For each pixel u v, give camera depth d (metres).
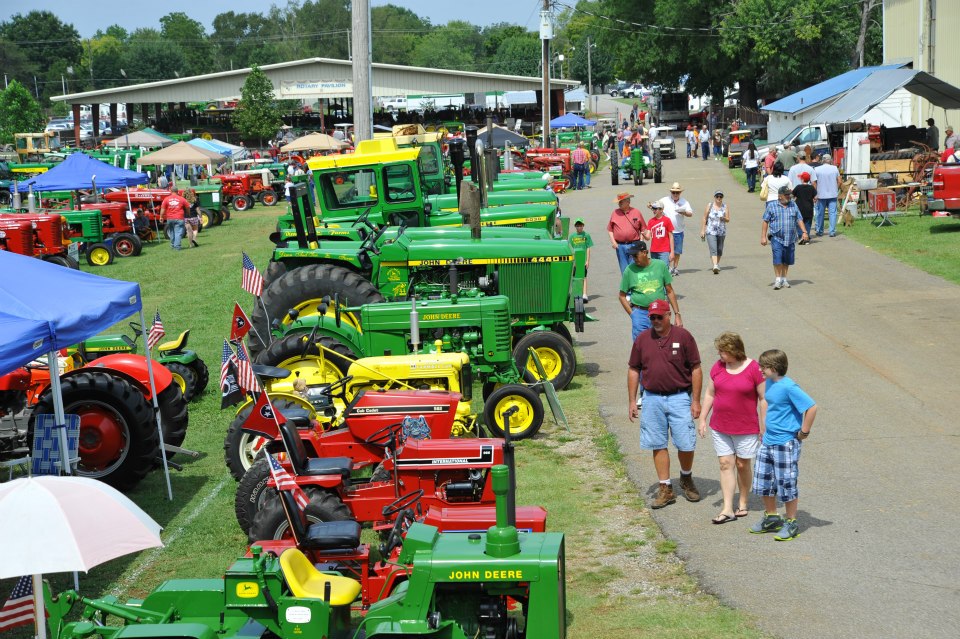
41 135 68.69
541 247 13.00
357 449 8.55
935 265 18.50
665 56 66.75
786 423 7.71
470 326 11.48
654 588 7.07
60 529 4.94
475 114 71.12
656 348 8.56
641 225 16.00
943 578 6.89
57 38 152.75
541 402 10.81
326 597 5.43
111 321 9.04
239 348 7.95
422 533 5.60
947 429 10.15
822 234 22.73
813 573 7.10
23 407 10.79
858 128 32.03
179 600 5.59
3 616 5.50
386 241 13.31
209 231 33.72
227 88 70.62
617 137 51.97
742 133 43.25
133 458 9.60
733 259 20.92
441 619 5.39
